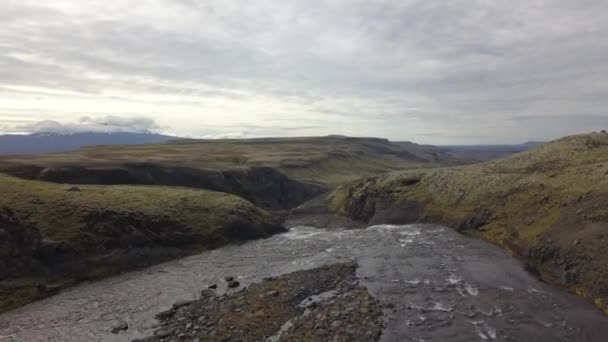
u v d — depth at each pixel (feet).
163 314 119.85
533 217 181.37
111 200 208.85
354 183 355.77
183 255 194.90
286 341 98.73
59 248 161.79
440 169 306.96
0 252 146.72
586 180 184.03
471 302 120.26
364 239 216.13
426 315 111.55
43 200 186.09
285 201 403.54
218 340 101.50
